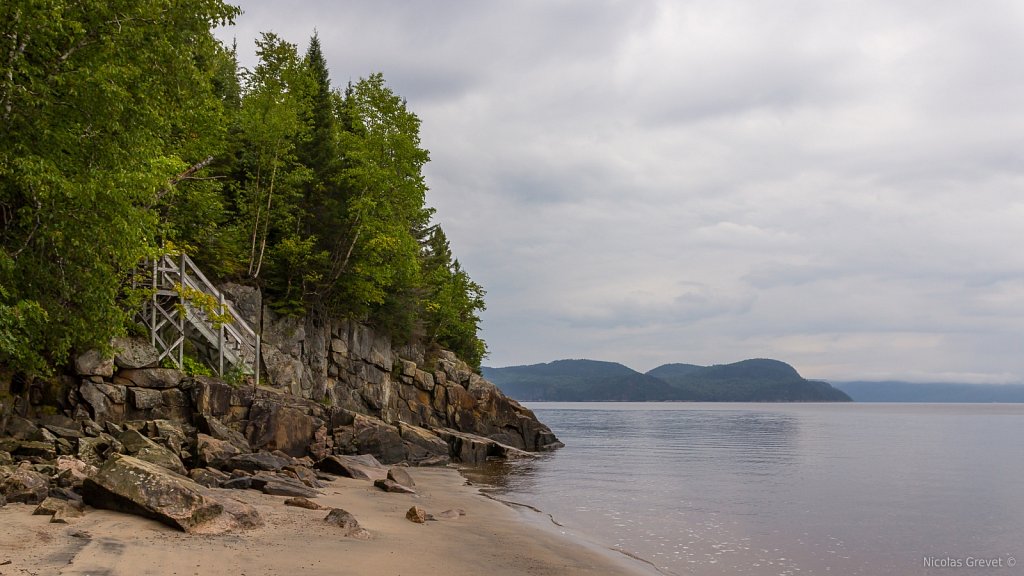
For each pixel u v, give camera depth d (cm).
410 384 4375
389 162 3822
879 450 5097
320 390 3666
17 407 1991
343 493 1831
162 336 2738
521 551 1248
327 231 3747
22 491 1116
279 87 3653
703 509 2095
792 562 1390
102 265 1692
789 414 19012
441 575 952
